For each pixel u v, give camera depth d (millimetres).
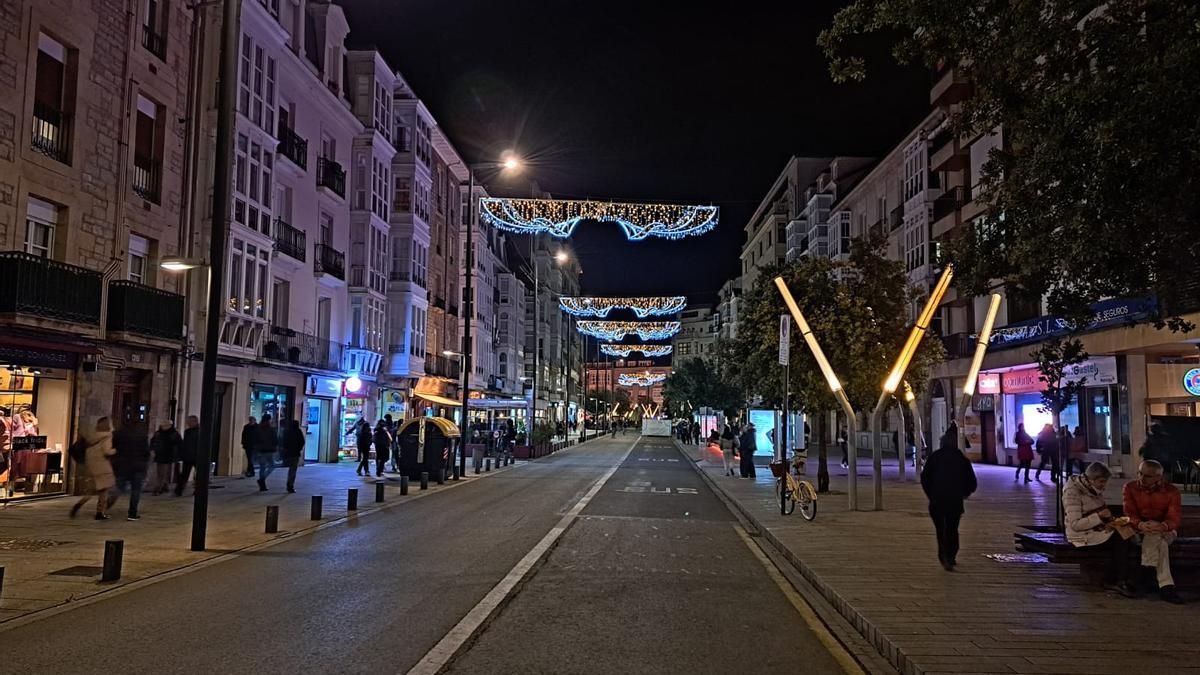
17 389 15656
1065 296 6613
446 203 46031
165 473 18172
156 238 19734
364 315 32281
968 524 13789
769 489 21719
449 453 23812
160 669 5828
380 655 6211
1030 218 6281
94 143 17453
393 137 35719
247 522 13812
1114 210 5551
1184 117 5113
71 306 15727
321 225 29922
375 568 9930
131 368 18641
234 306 22453
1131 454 23281
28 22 15609
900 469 24078
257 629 6953
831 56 7977
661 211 25422
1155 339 21141
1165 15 5711
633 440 72750
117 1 18188
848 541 11875
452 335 47031
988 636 6531
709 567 10516
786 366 16094
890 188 43250
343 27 30734
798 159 65688
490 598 8289
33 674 5703
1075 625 6887
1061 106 5961
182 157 20875
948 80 32250
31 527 12531
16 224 15312
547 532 13406
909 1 7117
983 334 15078
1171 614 7324
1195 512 8930
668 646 6648
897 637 6480
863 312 18531
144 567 9719
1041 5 6547
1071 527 8516
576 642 6703
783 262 20688
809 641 6898
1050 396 10312
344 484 21594
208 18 21875
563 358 99750
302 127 27844
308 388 27891
